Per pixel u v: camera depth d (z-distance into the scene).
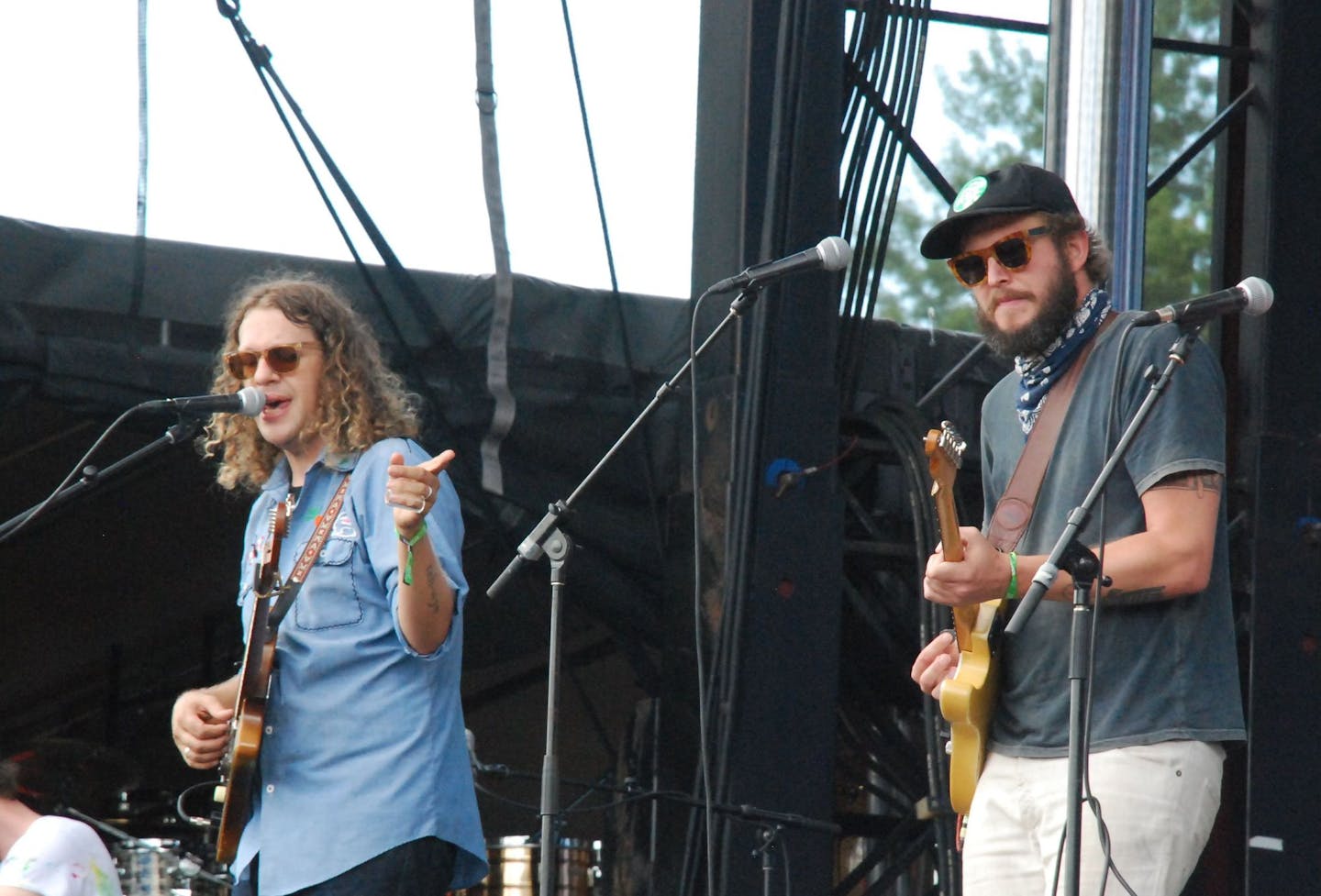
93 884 6.42
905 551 10.10
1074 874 5.32
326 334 6.52
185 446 11.61
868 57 10.01
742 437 9.61
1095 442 6.21
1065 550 5.54
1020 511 6.32
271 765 6.05
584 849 11.35
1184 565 5.79
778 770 9.38
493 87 9.82
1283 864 9.64
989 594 5.90
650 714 10.03
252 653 6.06
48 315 9.45
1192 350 5.79
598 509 10.32
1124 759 5.86
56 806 10.01
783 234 9.67
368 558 6.16
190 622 15.79
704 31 10.20
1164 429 5.98
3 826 6.90
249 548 6.55
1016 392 6.66
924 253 6.74
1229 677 6.02
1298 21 10.54
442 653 6.06
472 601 13.57
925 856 11.16
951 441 5.92
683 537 10.18
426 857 5.94
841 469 10.35
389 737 5.99
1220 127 10.80
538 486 10.25
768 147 9.80
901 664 10.45
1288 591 9.95
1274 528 10.03
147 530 13.30
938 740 9.44
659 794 9.37
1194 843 5.92
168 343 9.67
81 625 15.41
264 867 5.95
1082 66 9.32
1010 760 6.16
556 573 6.88
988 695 6.22
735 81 9.95
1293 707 9.84
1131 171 9.23
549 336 10.25
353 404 6.46
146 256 9.61
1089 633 5.54
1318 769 9.79
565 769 16.53
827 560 9.61
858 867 10.30
